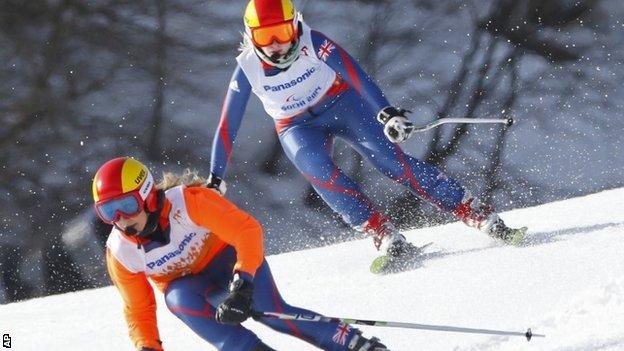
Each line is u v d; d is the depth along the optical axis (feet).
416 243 82.48
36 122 207.21
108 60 212.84
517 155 219.00
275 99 73.26
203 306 50.42
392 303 64.90
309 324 50.08
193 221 50.80
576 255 65.51
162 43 215.72
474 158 219.61
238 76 70.95
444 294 63.87
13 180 203.10
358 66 71.15
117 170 48.70
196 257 51.96
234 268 49.03
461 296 62.69
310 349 58.54
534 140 220.02
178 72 215.10
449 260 72.08
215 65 217.15
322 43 71.10
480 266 67.97
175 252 51.24
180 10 217.77
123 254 50.80
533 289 60.49
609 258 63.05
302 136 74.43
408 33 224.12
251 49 71.10
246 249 48.93
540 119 220.84
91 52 212.23
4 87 207.10
